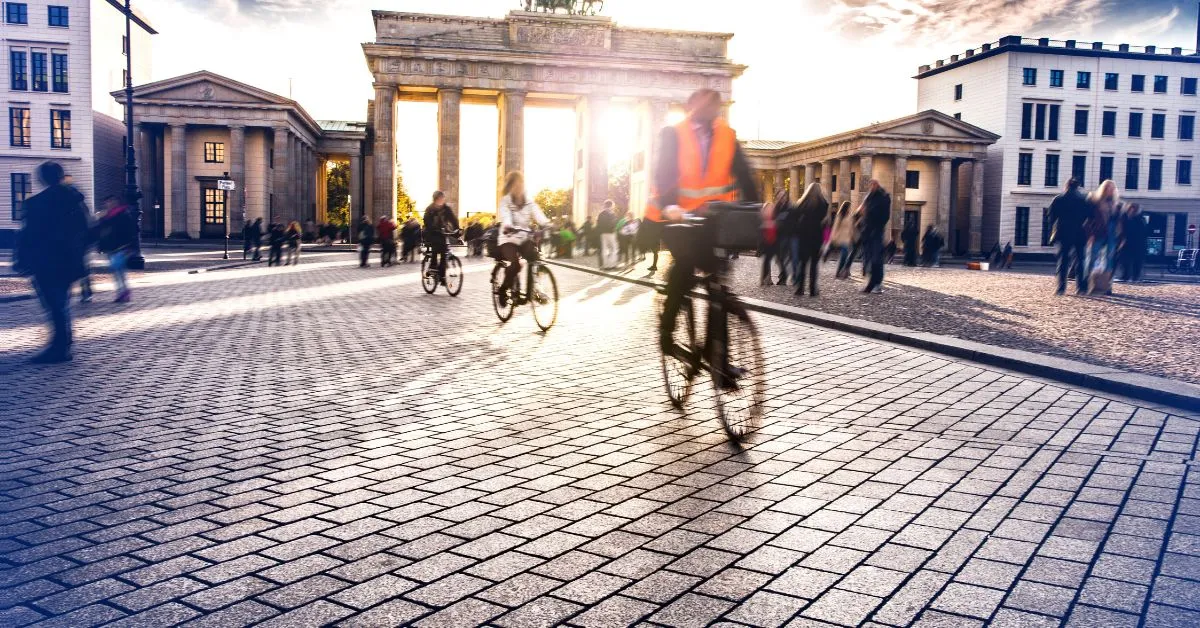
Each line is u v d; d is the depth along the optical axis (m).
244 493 4.73
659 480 4.97
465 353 10.12
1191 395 6.80
